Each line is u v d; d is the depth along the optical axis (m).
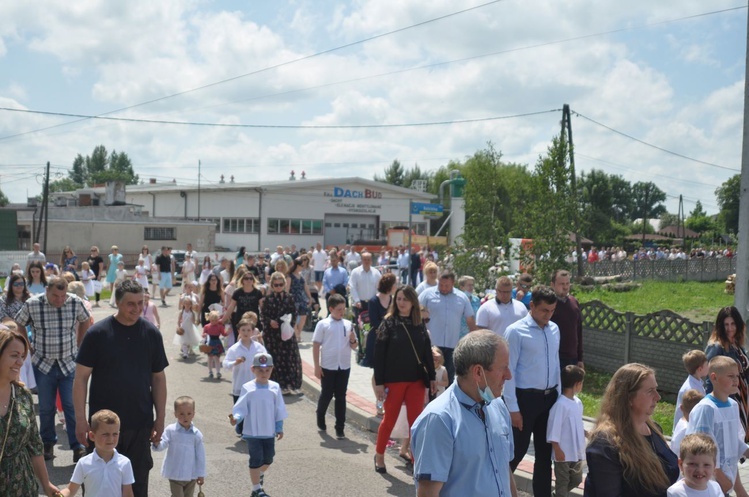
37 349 7.68
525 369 6.37
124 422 5.39
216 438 8.82
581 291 29.52
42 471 4.66
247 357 9.17
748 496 6.00
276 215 58.16
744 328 6.79
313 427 9.62
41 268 12.25
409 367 7.57
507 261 16.00
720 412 5.19
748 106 8.50
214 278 15.05
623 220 116.50
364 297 13.95
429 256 30.19
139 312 5.50
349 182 61.19
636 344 11.79
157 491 6.85
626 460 3.63
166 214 66.00
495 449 3.54
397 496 6.86
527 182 15.62
